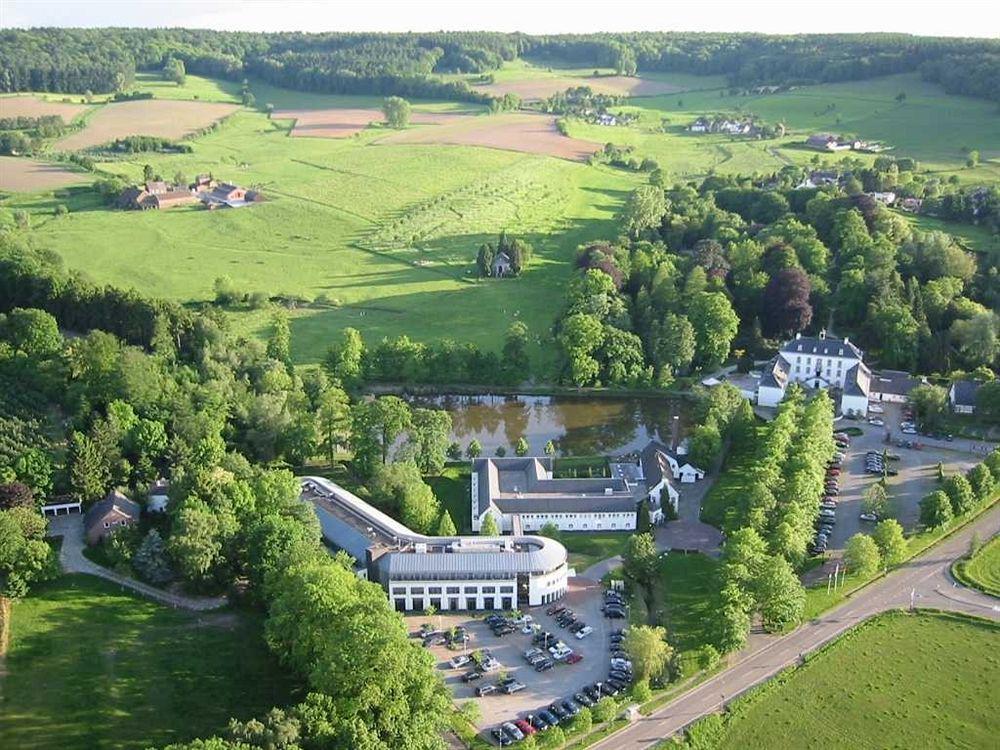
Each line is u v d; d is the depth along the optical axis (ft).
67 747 579.07
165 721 605.73
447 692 642.22
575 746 618.03
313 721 569.23
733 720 641.40
